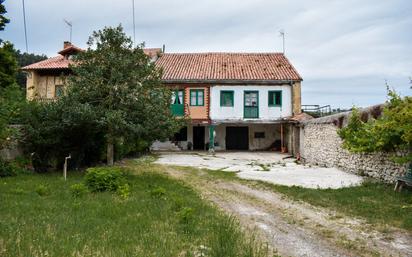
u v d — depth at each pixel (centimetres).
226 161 2138
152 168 1767
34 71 2698
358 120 1427
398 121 1027
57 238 583
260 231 726
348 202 977
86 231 633
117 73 1365
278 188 1220
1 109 1302
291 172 1630
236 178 1473
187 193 1103
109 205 856
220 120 2759
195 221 733
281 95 2761
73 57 1498
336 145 1727
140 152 2427
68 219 709
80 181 1230
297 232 729
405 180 1058
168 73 2791
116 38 1431
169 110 1471
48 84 2728
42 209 793
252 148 2959
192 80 2730
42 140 1454
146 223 707
